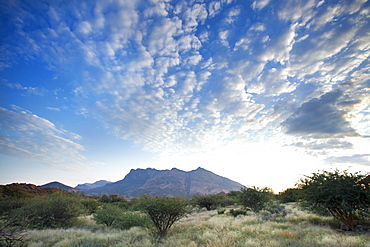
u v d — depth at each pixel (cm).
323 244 725
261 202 2192
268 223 1282
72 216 1577
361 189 1030
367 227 1013
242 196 2325
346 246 684
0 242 754
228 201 4525
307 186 1238
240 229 1117
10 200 1736
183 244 802
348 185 1059
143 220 1399
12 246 790
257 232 975
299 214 1692
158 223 1138
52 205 1499
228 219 1641
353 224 1036
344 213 1066
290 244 730
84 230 1255
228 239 785
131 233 1126
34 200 1579
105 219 1521
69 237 1027
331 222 1219
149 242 850
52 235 1088
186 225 1396
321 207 1164
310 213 1622
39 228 1323
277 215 1753
